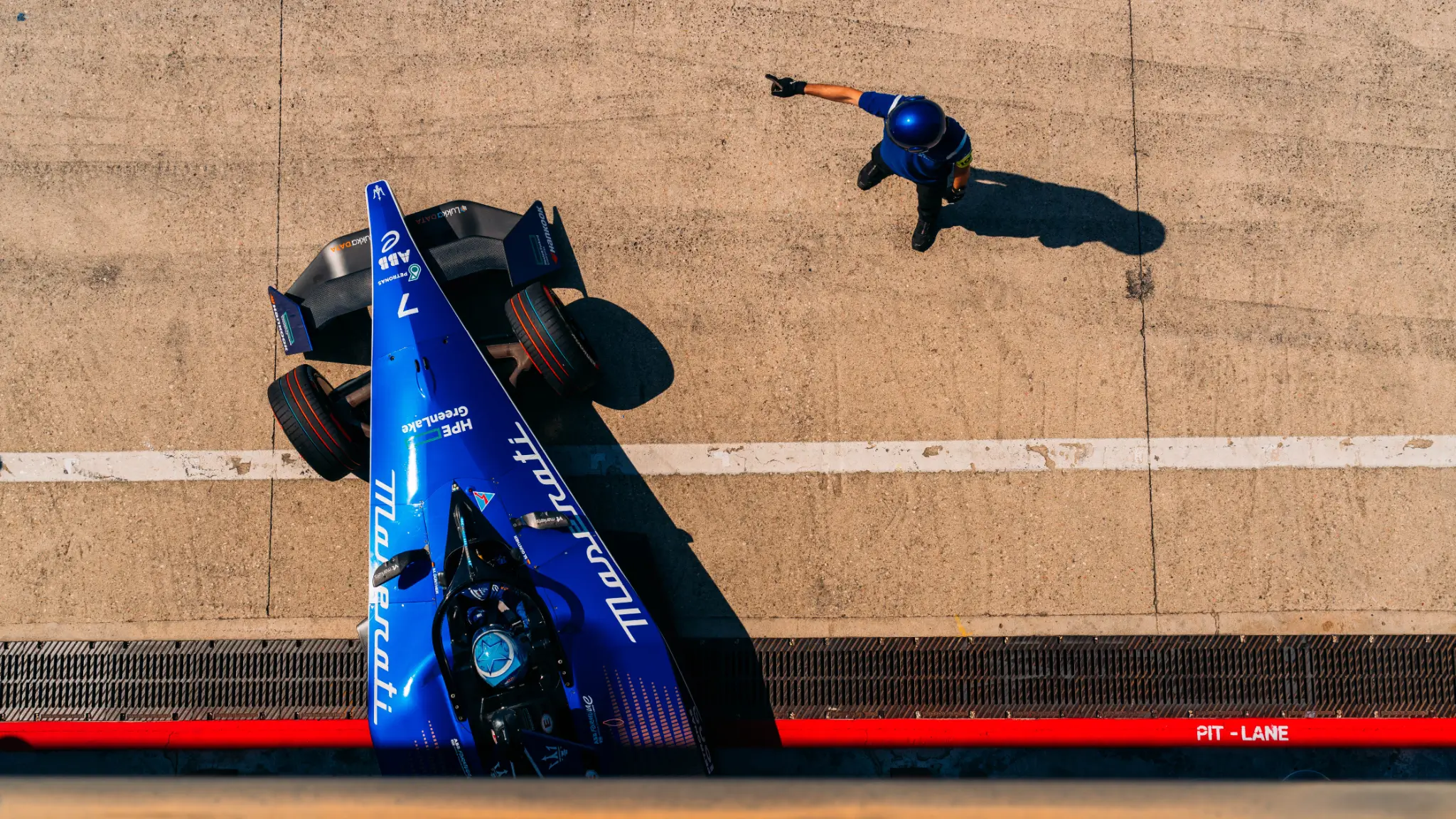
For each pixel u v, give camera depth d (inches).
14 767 207.9
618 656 180.2
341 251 207.0
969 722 207.3
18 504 214.4
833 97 196.1
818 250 218.4
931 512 212.2
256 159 221.1
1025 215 218.8
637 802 104.0
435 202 220.7
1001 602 210.2
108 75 223.3
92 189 220.5
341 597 211.2
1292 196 219.1
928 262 217.6
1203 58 222.2
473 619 173.5
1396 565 210.8
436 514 184.7
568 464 213.9
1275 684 207.5
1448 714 205.6
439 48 223.6
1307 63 222.1
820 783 106.0
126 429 215.6
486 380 191.5
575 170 221.0
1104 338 216.1
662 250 218.8
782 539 211.9
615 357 216.4
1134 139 220.5
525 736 169.6
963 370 215.3
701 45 223.3
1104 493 212.7
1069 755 207.6
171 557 212.7
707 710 207.9
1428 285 217.6
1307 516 212.1
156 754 209.2
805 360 215.9
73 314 218.1
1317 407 214.5
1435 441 213.8
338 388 201.8
